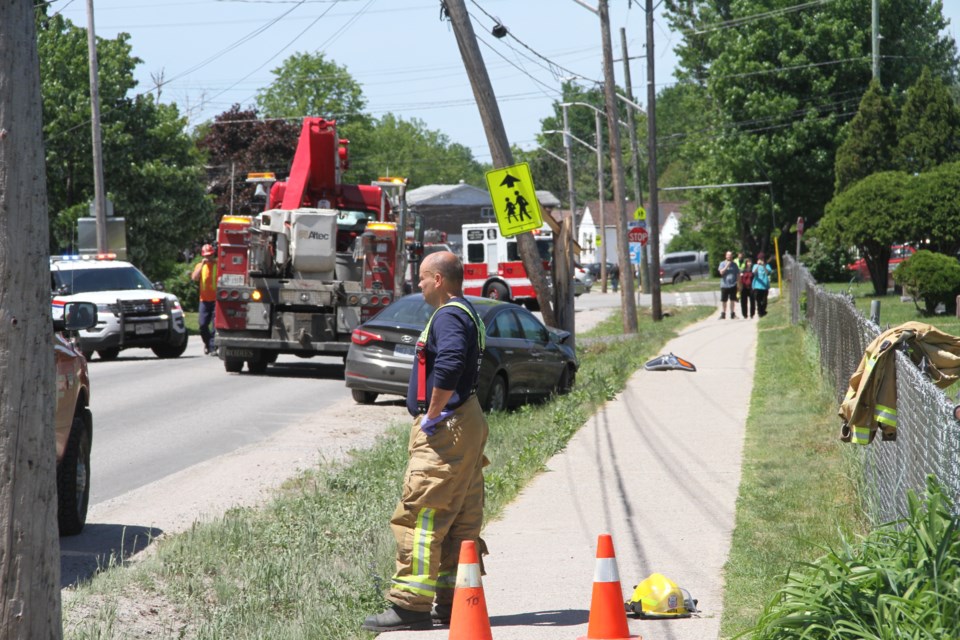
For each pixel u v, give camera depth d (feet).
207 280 249.14
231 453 123.65
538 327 166.71
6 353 43.16
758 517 83.87
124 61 461.37
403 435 128.26
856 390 71.00
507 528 85.05
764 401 147.13
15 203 43.24
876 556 53.31
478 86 176.45
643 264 582.76
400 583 60.44
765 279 329.72
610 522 85.05
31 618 43.50
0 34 43.14
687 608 61.67
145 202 463.83
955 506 48.57
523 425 134.82
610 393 160.76
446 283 61.21
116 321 234.38
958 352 70.18
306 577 70.18
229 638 59.16
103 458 120.67
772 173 567.59
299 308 200.75
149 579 70.38
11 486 43.21
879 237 314.55
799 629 48.39
